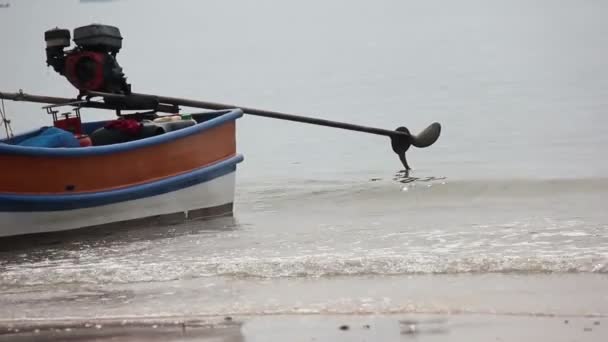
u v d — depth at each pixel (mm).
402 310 23688
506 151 59000
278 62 151625
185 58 171500
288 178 52906
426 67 124375
